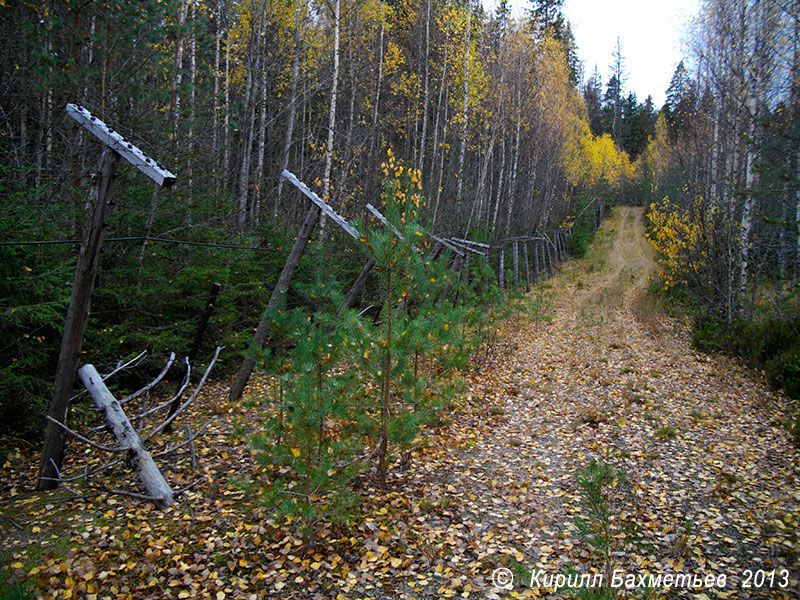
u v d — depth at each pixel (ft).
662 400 25.88
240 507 13.80
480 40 77.10
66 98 25.72
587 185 140.67
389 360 15.01
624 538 13.23
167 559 11.45
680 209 57.26
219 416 20.75
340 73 59.00
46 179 27.61
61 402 14.01
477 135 80.12
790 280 41.04
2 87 28.94
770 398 26.61
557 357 35.12
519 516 14.32
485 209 81.41
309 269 30.78
